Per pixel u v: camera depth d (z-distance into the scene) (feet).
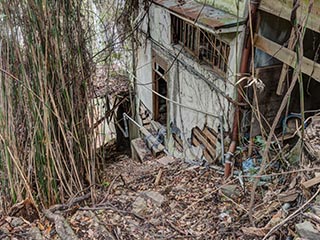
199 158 16.94
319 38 12.50
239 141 13.75
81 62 10.33
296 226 7.35
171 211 10.84
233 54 13.01
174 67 17.66
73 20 9.86
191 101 16.79
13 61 8.68
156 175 15.08
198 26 12.83
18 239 8.64
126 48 20.70
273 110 13.38
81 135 11.05
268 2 11.07
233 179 12.74
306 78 13.20
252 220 9.20
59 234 8.86
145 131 22.31
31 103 9.18
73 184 10.83
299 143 10.68
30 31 8.72
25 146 9.53
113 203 11.02
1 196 9.55
